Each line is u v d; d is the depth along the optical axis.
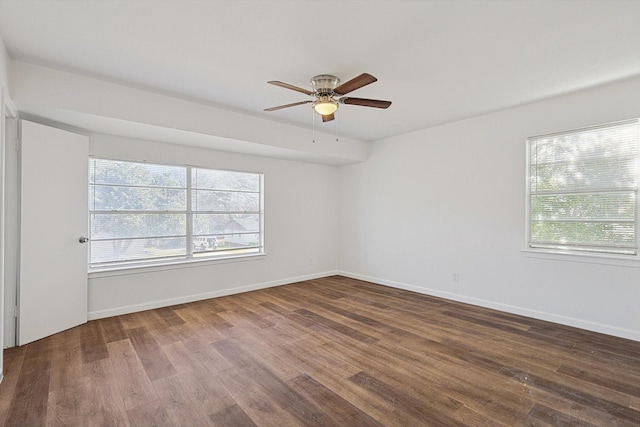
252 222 4.96
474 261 4.10
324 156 4.98
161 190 4.06
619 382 2.24
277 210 5.19
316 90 2.93
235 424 1.82
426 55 2.50
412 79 2.94
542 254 3.51
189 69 2.75
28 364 2.49
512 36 2.23
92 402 2.01
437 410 1.94
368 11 1.96
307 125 4.45
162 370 2.42
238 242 4.80
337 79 2.89
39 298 2.96
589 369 2.43
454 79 2.94
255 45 2.36
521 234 3.68
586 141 3.26
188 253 4.28
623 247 3.05
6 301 2.77
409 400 2.05
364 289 4.94
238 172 4.79
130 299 3.78
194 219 4.35
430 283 4.60
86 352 2.71
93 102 2.92
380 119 4.18
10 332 2.79
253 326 3.34
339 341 2.96
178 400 2.04
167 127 3.34
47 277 3.02
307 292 4.76
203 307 4.00
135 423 1.82
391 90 3.20
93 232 3.58
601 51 2.43
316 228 5.73
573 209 3.35
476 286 4.09
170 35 2.23
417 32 2.18
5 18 2.02
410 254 4.85
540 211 3.58
